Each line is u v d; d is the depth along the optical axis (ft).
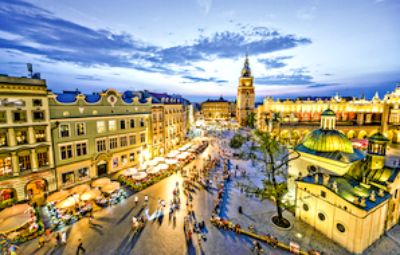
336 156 79.15
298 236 73.00
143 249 66.13
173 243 68.90
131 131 138.41
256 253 65.05
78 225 78.02
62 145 102.89
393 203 73.77
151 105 156.56
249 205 94.94
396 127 244.42
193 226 77.92
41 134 95.86
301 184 80.64
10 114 85.71
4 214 70.54
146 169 127.54
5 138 85.97
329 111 89.51
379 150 74.84
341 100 309.63
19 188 89.97
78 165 109.81
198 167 148.36
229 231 75.77
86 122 111.96
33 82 91.09
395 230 75.36
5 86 83.35
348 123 277.03
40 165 96.32
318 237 72.43
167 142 187.21
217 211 87.81
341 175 78.89
